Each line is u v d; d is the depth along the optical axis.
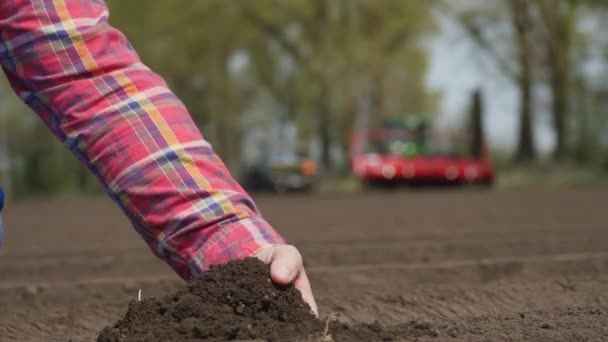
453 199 15.16
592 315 2.62
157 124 2.19
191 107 41.25
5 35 2.14
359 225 9.34
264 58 41.78
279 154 28.08
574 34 29.23
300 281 2.24
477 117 24.00
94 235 8.94
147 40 34.88
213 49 36.25
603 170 26.22
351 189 25.61
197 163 2.22
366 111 34.59
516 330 2.36
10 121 45.34
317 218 10.83
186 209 2.20
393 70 38.66
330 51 34.38
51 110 2.18
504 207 12.06
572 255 5.34
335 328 2.18
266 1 34.78
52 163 44.62
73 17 2.15
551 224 8.57
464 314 3.56
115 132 2.17
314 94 39.44
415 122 22.78
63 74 2.14
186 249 2.22
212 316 2.06
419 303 3.83
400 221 9.81
